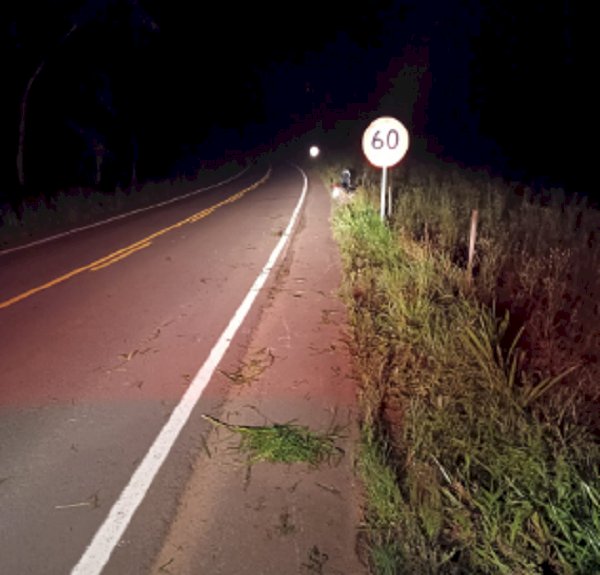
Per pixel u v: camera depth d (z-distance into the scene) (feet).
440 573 7.84
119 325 20.25
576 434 10.49
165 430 12.55
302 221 45.93
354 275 24.56
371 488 9.66
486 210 36.68
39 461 11.50
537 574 7.72
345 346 17.24
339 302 21.89
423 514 8.80
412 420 11.56
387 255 26.32
